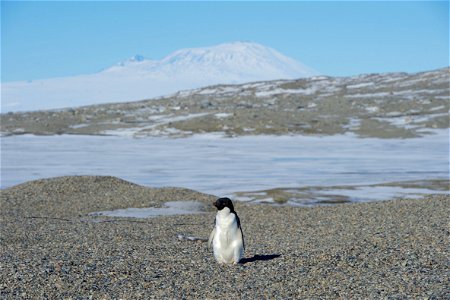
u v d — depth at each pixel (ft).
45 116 415.23
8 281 35.04
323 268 37.52
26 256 45.27
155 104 492.54
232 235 40.47
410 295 30.01
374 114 354.74
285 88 526.57
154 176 139.33
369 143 260.21
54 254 46.39
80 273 37.32
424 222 60.90
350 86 508.53
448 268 36.29
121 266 39.93
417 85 463.83
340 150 225.76
